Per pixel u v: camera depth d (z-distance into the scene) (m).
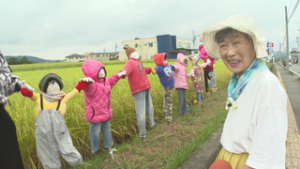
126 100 4.81
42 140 2.56
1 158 1.97
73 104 4.04
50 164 2.62
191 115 5.41
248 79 1.30
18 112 3.43
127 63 3.79
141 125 3.92
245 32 1.20
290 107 6.55
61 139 2.66
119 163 3.22
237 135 1.33
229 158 1.42
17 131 2.99
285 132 1.11
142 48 55.38
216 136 3.92
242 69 1.33
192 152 3.30
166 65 4.76
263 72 1.25
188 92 7.22
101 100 3.07
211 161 3.18
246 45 1.28
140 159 3.25
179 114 5.38
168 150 3.56
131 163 3.21
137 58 4.05
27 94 2.48
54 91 2.66
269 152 1.09
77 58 86.44
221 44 1.38
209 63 6.32
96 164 3.21
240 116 1.31
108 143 3.30
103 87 3.13
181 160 2.97
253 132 1.24
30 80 8.32
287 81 13.42
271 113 1.11
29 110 3.57
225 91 8.84
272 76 1.21
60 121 2.63
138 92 3.92
